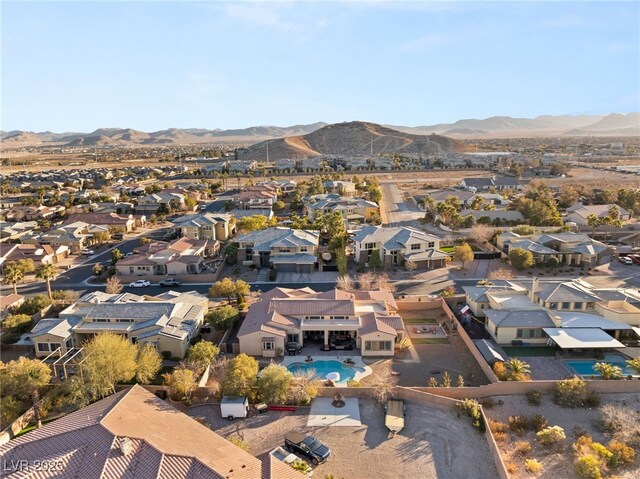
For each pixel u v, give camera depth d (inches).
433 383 1923.0
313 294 2650.1
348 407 1818.4
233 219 4660.4
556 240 3563.0
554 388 1852.9
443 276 3299.7
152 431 1417.3
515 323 2277.3
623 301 2399.1
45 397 1870.1
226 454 1368.1
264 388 1811.0
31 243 4254.4
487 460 1531.7
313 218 4906.5
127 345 1994.3
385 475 1467.8
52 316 2699.3
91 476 1204.5
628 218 4849.9
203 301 2662.4
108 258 3996.1
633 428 1644.9
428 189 7249.0
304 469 1438.2
